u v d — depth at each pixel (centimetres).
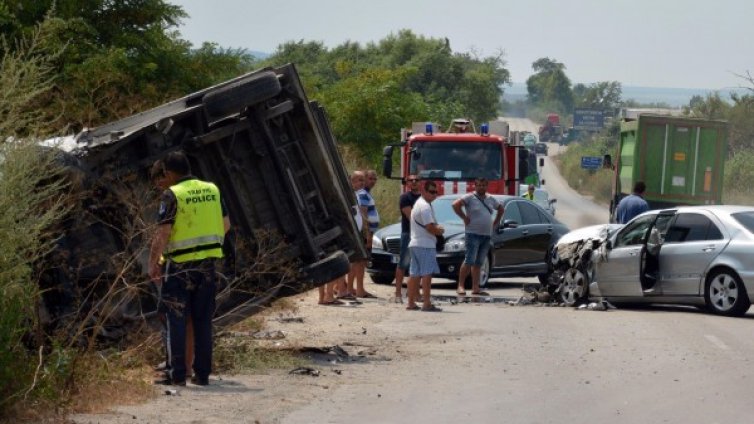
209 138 1631
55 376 1250
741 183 6700
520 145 3709
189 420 1198
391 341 1912
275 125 1705
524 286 3077
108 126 1603
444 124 8225
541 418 1245
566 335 1998
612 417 1251
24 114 1309
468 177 3606
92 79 2409
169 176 1412
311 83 6306
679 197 3769
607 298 2516
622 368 1611
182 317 1401
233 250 1678
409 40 11888
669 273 2397
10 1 3384
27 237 1246
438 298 2730
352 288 2620
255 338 1852
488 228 2730
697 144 3769
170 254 1392
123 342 1542
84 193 1502
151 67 3538
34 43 1350
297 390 1412
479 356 1736
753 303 2272
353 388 1438
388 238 3108
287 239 1709
